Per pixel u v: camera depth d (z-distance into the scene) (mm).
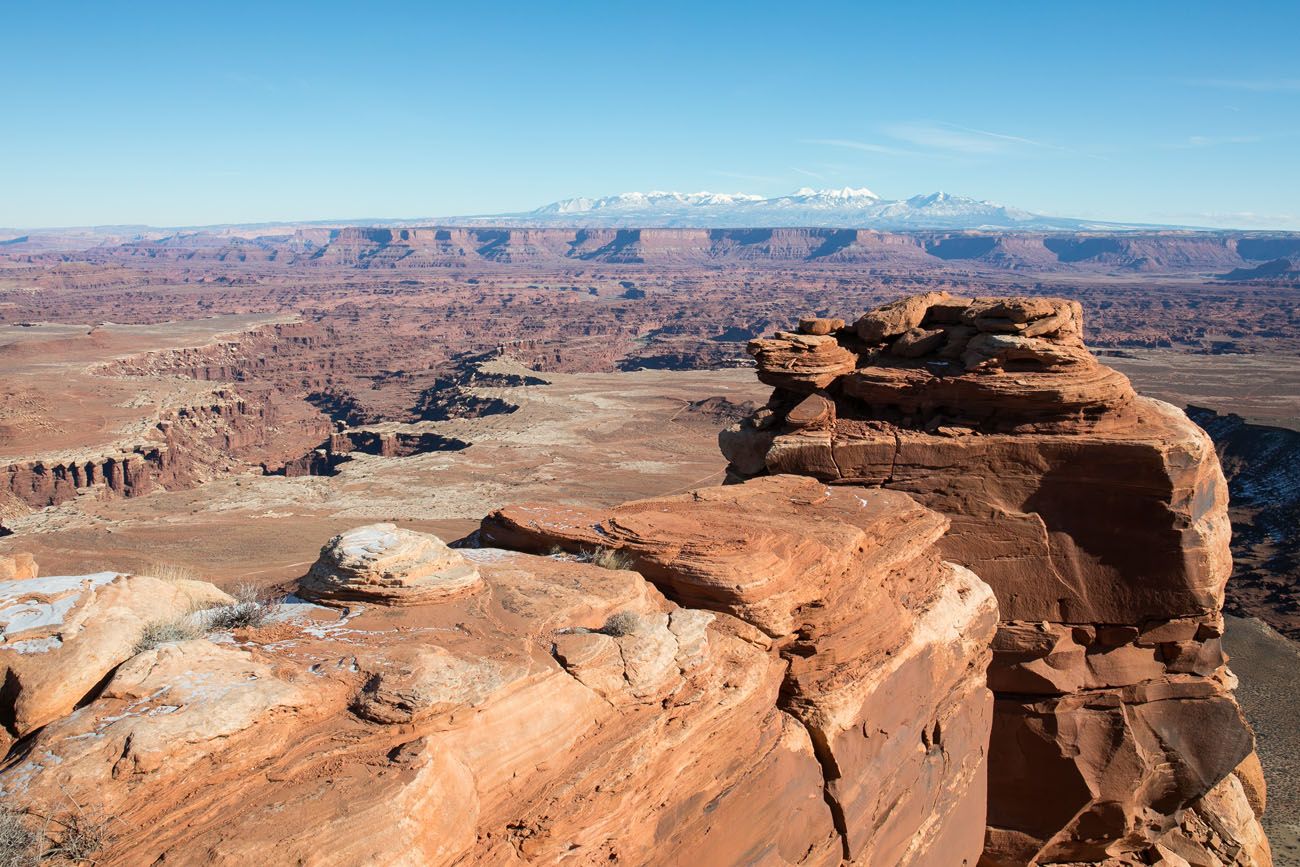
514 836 10133
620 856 11164
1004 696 22766
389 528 13609
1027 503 23031
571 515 17719
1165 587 22422
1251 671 58844
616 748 11156
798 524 18047
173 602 11820
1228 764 22875
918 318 26922
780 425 26703
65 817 8078
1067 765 22328
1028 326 24188
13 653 9664
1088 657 22750
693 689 12648
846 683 14953
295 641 11375
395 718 9898
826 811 14680
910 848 16891
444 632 12023
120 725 8789
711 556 15039
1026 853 22516
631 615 12898
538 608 12992
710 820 12484
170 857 8078
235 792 8812
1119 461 22219
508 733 10516
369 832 8648
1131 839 23109
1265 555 83688
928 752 17609
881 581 17781
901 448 23625
